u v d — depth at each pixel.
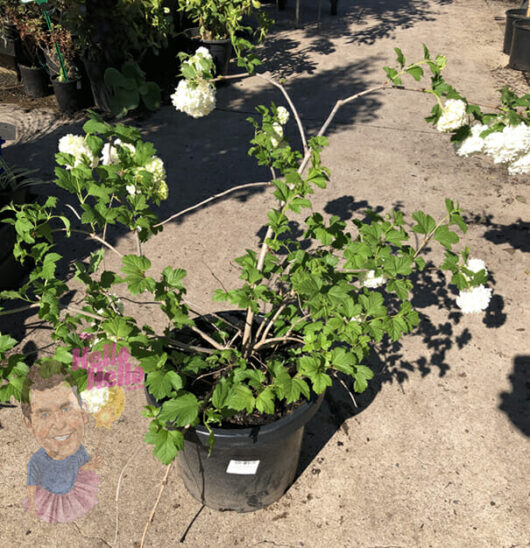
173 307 1.96
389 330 1.96
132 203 2.04
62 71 6.06
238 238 4.46
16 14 6.15
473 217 4.80
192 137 5.99
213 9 6.64
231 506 2.57
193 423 1.78
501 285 4.03
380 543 2.53
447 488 2.75
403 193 5.11
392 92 7.16
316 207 4.87
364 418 3.07
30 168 5.27
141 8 6.01
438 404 3.16
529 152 2.14
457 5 11.15
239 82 7.34
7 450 2.83
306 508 2.65
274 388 1.88
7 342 1.72
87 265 4.11
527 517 2.63
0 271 3.74
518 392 3.25
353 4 11.13
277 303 2.21
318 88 7.27
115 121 6.22
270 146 2.46
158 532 2.54
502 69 7.94
